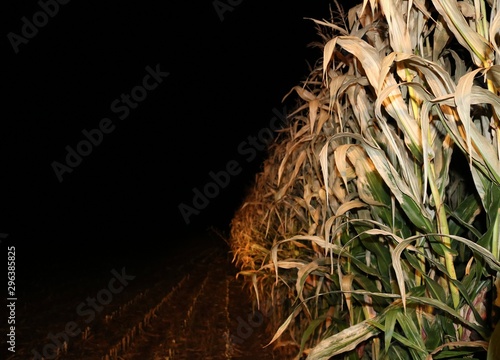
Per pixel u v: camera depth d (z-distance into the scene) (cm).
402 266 174
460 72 169
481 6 145
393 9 150
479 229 175
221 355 492
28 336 593
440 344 161
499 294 136
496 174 130
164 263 1266
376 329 164
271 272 407
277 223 482
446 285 158
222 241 1527
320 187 253
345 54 242
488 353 120
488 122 150
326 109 225
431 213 162
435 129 157
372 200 177
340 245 204
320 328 271
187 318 655
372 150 158
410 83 137
